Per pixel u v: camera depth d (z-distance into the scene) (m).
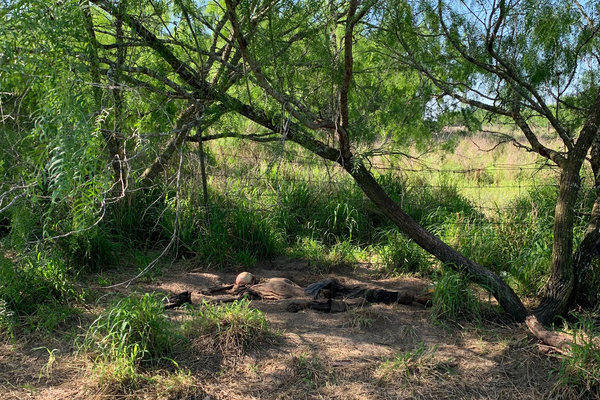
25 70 2.57
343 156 4.41
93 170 2.45
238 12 3.94
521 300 5.04
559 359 3.84
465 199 7.54
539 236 5.63
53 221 4.74
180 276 5.58
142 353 3.64
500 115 5.15
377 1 3.79
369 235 6.91
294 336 4.16
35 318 4.20
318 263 6.09
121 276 5.41
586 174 6.08
